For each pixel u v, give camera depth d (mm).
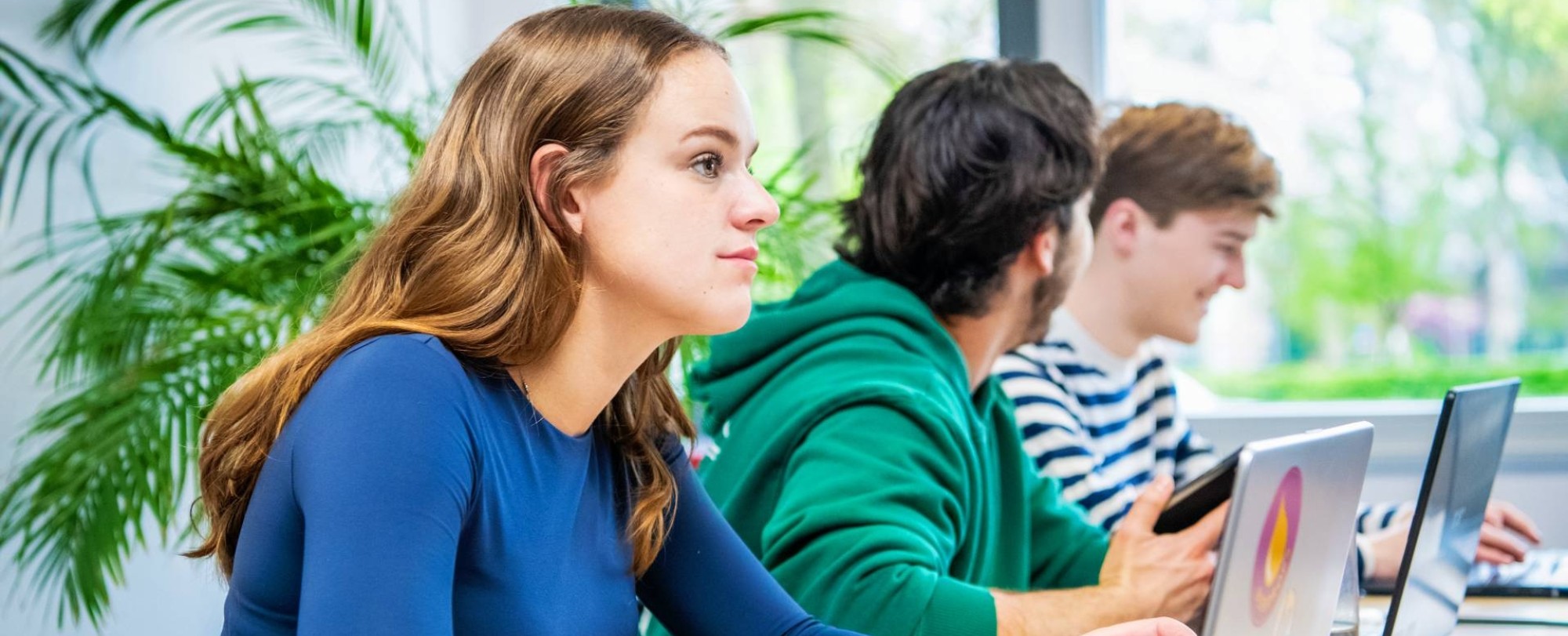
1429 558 1404
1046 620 1156
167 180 2389
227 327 1934
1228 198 2078
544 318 876
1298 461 941
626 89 872
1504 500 2635
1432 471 1327
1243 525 878
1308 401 3043
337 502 773
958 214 1412
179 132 2367
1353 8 2889
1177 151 2090
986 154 1412
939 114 1436
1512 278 2898
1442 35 2859
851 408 1266
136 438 1896
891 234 1440
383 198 2506
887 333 1366
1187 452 2248
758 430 1342
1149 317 2135
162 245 2045
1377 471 2725
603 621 954
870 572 1136
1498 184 2879
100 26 2172
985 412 1500
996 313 1457
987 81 1450
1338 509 1051
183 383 1937
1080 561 1530
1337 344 3037
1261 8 2914
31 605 2084
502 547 864
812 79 2941
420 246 892
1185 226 2094
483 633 860
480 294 867
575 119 872
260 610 840
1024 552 1494
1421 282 2963
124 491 1893
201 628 2453
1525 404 2656
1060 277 1469
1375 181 2953
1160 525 1285
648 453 1029
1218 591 880
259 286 2070
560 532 917
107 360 2051
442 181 895
